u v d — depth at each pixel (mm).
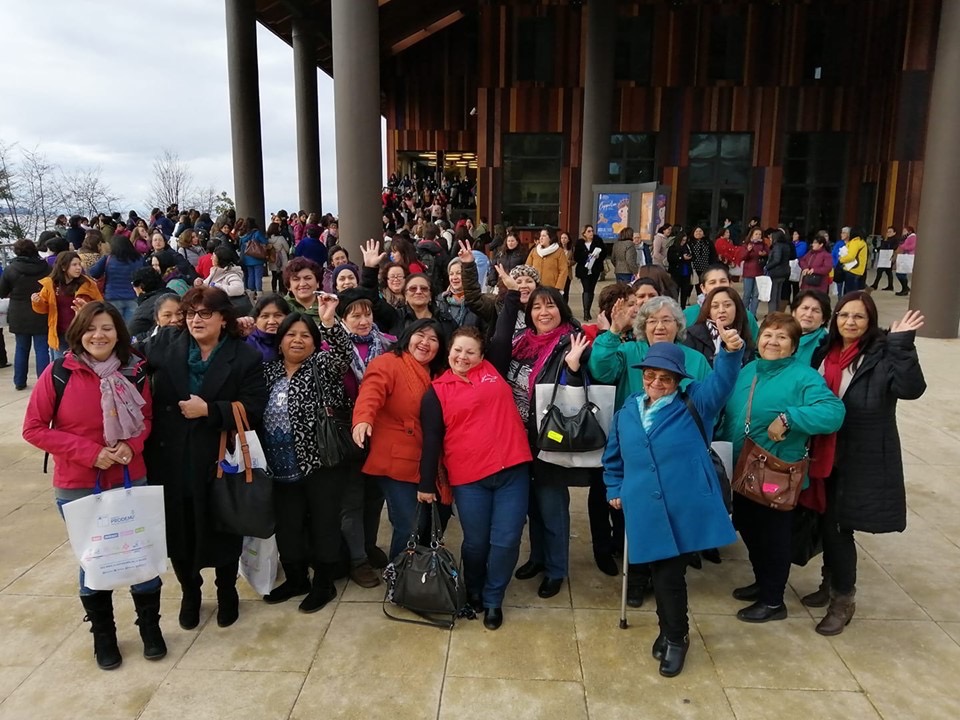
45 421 3074
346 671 3324
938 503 5344
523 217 24344
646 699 3141
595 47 19203
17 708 3074
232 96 19109
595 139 19609
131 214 18453
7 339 11539
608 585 4156
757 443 3564
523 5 23219
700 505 3195
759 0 22625
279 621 3750
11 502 5301
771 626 3730
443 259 8039
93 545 3074
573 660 3418
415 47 31688
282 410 3611
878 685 3250
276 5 22297
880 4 22094
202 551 3395
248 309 5785
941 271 11312
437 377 3877
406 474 3764
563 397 3695
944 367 9555
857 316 3475
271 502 3412
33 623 3729
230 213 16438
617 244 13156
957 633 3676
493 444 3574
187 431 3344
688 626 3471
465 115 31984
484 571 3801
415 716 3027
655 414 3287
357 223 9852
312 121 23359
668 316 3684
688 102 23359
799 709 3086
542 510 3885
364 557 4172
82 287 7672
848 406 3465
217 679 3268
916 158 20922
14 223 27750
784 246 13281
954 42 10680
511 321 4023
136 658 3414
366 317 4148
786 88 23141
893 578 4246
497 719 3012
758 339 3594
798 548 3846
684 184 23781
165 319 4035
